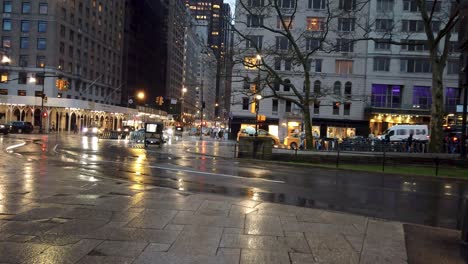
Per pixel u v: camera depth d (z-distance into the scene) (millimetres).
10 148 26172
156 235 6391
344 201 11266
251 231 6852
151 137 36562
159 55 144000
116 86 105875
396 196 12688
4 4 77250
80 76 86375
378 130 65188
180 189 11883
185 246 5883
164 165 19391
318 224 7566
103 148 30672
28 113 77750
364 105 64188
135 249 5672
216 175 16016
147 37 129625
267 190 12594
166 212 8047
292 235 6711
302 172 19266
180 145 41062
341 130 64250
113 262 5133
